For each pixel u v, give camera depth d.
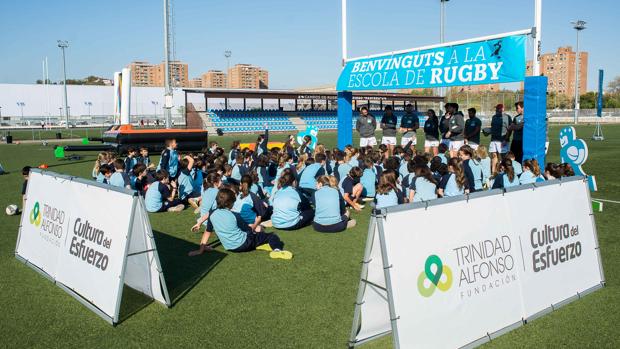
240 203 6.62
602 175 12.43
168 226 7.64
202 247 6.02
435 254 3.36
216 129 40.38
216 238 6.88
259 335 3.81
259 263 5.64
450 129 12.09
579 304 4.34
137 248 4.56
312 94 40.19
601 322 3.96
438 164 8.65
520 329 3.86
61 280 4.96
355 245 6.37
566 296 4.34
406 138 13.62
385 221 3.15
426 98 45.03
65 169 15.91
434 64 10.92
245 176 6.68
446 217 3.46
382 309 3.72
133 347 3.66
